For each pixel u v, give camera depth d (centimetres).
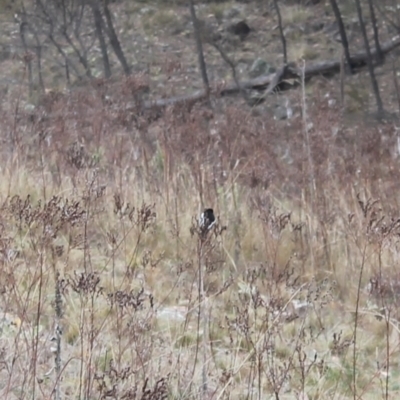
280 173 1484
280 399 779
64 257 995
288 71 3322
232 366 781
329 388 823
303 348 891
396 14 3800
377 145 1587
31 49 3481
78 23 3272
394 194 1360
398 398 826
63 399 723
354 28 3825
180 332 862
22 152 1389
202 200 1252
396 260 1075
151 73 3362
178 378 743
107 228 1123
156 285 995
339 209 1302
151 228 1149
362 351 929
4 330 809
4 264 827
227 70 3541
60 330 716
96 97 1716
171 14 3922
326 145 1535
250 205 1279
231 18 3959
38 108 1736
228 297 968
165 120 1560
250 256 1158
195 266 1038
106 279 978
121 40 3728
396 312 984
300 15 3919
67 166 1305
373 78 3070
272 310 820
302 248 1161
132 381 733
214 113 1788
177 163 1408
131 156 1465
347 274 1114
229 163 1373
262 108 3070
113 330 815
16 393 718
